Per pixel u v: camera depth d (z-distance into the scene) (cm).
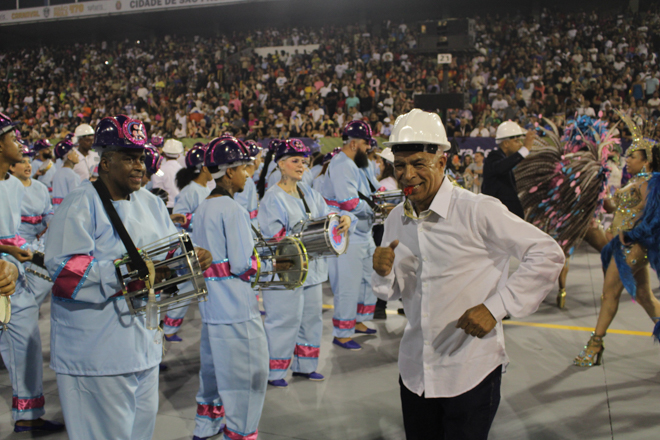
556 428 328
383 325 548
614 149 535
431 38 932
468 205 200
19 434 330
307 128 1541
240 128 1630
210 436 322
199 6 2150
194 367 438
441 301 204
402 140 196
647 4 1972
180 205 472
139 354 222
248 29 2500
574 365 428
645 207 367
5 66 2530
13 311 322
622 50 1723
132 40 2639
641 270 393
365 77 1855
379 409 361
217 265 286
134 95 2131
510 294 189
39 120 2080
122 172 214
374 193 483
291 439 322
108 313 214
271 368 392
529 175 528
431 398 213
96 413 217
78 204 210
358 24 2345
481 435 203
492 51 1844
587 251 898
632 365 426
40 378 336
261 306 612
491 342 204
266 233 376
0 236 307
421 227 208
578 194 500
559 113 1430
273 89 1969
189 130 1741
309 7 2292
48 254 206
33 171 941
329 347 483
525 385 391
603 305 422
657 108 1412
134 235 219
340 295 473
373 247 506
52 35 2675
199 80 2103
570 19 1933
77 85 2347
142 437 237
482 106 1469
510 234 194
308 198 404
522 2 2133
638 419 338
